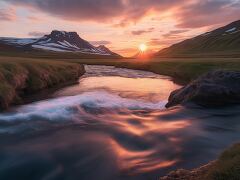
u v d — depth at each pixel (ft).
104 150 48.93
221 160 29.68
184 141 52.65
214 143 51.49
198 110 78.69
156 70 244.22
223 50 628.69
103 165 42.80
